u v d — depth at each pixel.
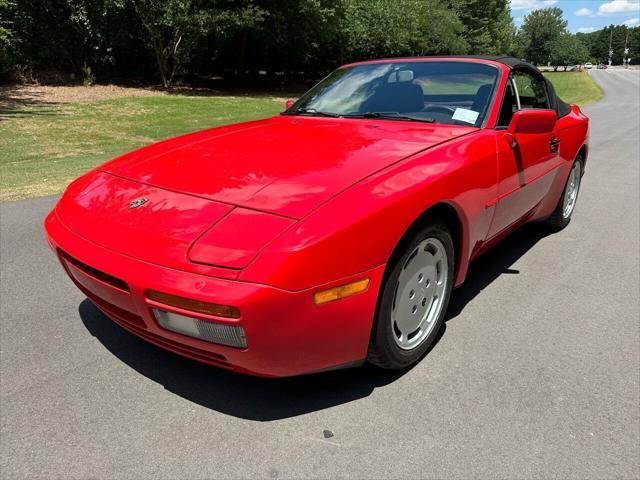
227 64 25.73
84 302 3.13
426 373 2.46
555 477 1.83
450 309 3.15
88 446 1.96
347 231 1.95
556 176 3.96
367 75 3.57
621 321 3.02
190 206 2.12
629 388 2.37
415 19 29.22
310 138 2.73
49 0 17.61
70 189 2.69
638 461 1.92
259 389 2.32
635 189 6.47
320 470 1.85
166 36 20.20
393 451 1.95
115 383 2.34
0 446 1.95
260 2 20.69
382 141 2.64
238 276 1.81
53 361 2.50
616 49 165.00
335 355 2.07
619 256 4.09
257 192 2.13
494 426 2.09
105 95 17.25
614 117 16.94
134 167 2.62
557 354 2.65
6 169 7.32
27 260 3.79
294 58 26.56
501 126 3.07
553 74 78.38
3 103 14.08
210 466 1.86
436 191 2.31
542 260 3.99
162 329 2.02
